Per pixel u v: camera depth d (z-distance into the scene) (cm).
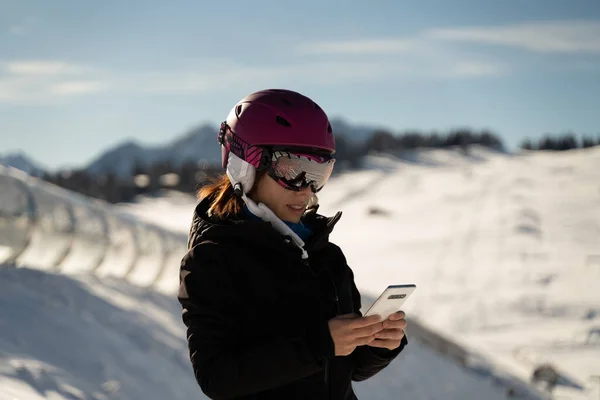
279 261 219
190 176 15438
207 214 231
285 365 205
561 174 12725
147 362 819
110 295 1111
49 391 540
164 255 1466
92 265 1319
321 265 230
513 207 9312
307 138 223
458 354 2300
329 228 230
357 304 252
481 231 8075
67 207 1323
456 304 5159
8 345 643
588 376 3130
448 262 6756
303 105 226
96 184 14588
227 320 214
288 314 217
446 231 8319
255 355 205
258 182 229
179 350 965
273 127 222
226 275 215
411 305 5178
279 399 214
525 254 6800
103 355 751
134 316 1025
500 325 4547
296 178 224
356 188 13325
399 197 11819
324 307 223
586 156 15300
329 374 223
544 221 8444
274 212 230
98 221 1388
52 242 1241
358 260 7238
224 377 205
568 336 4166
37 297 872
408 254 7294
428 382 1560
